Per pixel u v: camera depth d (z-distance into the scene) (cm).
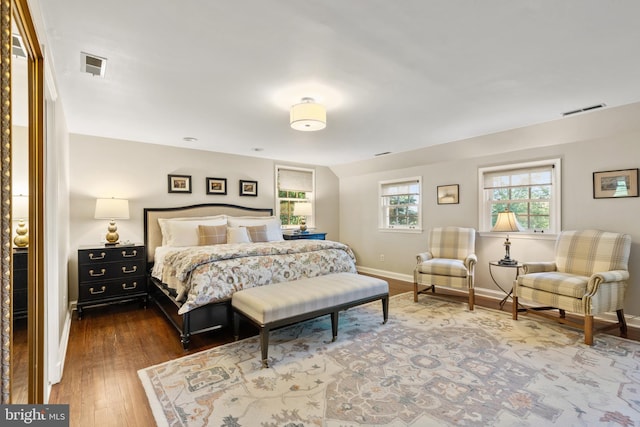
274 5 148
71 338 288
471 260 371
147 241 432
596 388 202
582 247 323
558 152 366
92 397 195
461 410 180
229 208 507
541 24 164
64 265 295
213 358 247
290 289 277
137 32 170
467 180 452
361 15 157
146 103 279
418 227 521
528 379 213
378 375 220
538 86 244
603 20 161
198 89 247
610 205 329
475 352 255
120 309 380
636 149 313
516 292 330
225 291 279
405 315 349
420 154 484
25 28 130
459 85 242
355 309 372
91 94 256
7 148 90
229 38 177
